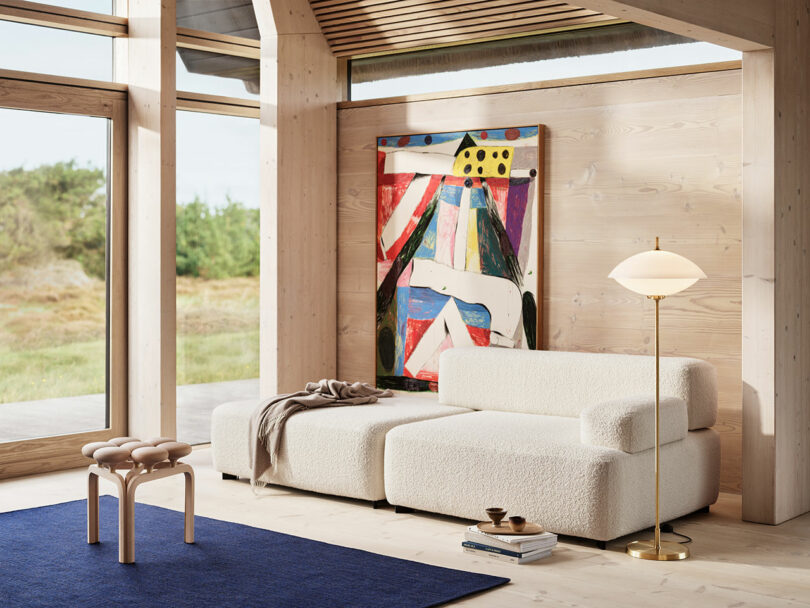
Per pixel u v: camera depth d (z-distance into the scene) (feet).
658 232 18.51
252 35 22.82
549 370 17.74
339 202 22.82
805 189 16.71
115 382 21.48
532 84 19.92
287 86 21.58
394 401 19.27
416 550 14.33
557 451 14.69
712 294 17.92
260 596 12.15
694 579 12.98
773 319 15.78
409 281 21.70
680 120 18.22
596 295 19.25
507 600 12.12
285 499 17.47
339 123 22.76
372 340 22.33
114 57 21.59
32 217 20.22
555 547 14.51
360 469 16.63
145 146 21.07
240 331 22.86
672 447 15.60
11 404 19.98
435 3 20.34
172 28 20.86
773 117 15.76
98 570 13.21
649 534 15.34
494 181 20.39
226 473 18.83
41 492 18.21
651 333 18.62
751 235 15.99
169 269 21.02
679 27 14.24
